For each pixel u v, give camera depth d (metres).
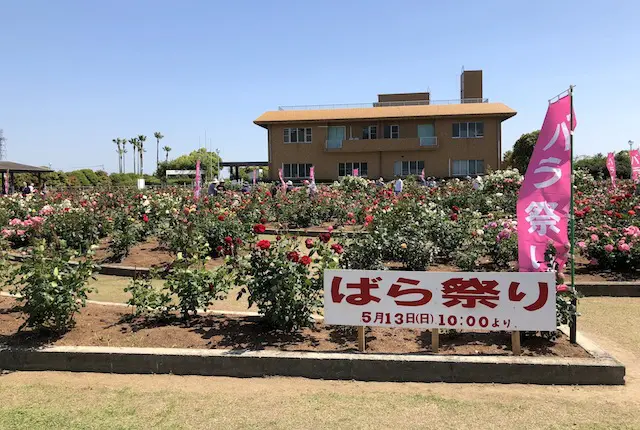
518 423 3.36
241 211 12.45
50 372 4.36
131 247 9.76
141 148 85.81
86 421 3.44
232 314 5.45
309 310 4.61
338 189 20.70
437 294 4.17
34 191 23.48
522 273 4.07
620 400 3.68
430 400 3.71
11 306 5.80
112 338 4.68
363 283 4.25
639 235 6.97
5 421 3.44
